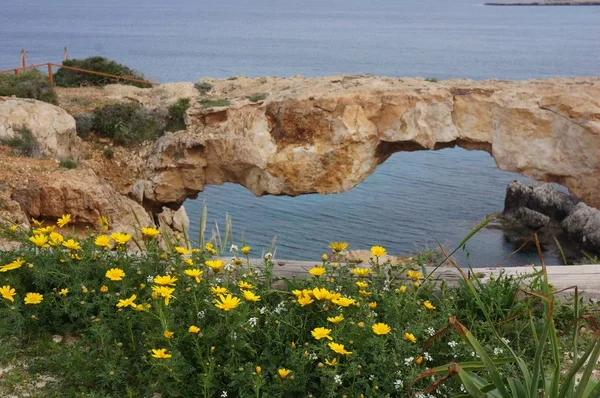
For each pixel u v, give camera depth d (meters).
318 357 4.44
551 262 36.00
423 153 62.41
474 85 34.00
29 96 31.95
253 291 5.16
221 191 47.09
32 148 24.11
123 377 4.46
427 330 4.70
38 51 177.88
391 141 32.97
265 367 4.45
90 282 5.22
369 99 32.56
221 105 33.47
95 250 5.66
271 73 130.38
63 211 19.06
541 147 31.81
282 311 4.91
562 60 162.12
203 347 4.49
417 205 44.59
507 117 32.19
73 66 40.31
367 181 50.81
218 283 5.24
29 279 5.54
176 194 32.97
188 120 33.09
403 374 4.26
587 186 31.28
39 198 18.94
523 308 5.14
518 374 4.50
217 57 166.25
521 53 182.75
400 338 4.52
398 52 185.62
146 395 4.33
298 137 32.62
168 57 165.38
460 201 45.91
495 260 35.62
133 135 32.62
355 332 4.42
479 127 32.72
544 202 41.44
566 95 31.77
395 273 5.63
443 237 38.47
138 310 4.66
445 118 32.62
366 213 42.44
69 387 4.58
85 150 31.41
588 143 30.91
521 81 35.62
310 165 32.28
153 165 32.38
